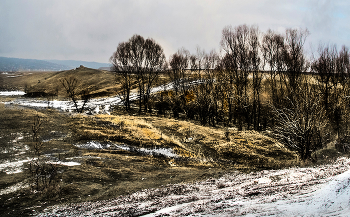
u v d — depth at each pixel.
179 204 9.88
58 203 11.55
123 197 12.40
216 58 49.34
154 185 14.78
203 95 46.53
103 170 17.16
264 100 45.66
